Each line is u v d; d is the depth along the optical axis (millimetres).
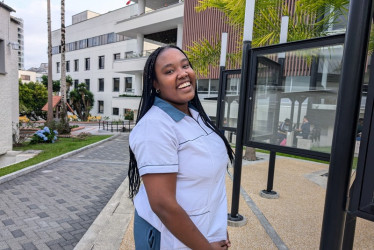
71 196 4609
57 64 40875
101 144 11422
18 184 5203
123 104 21594
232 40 12328
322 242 1281
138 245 1193
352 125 1167
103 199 4508
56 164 7109
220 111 5805
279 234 3023
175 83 1115
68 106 26359
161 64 1128
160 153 977
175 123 1065
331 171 1231
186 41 15016
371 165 1150
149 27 18859
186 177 1069
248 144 3033
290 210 3746
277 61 2990
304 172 5992
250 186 4859
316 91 2637
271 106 2893
